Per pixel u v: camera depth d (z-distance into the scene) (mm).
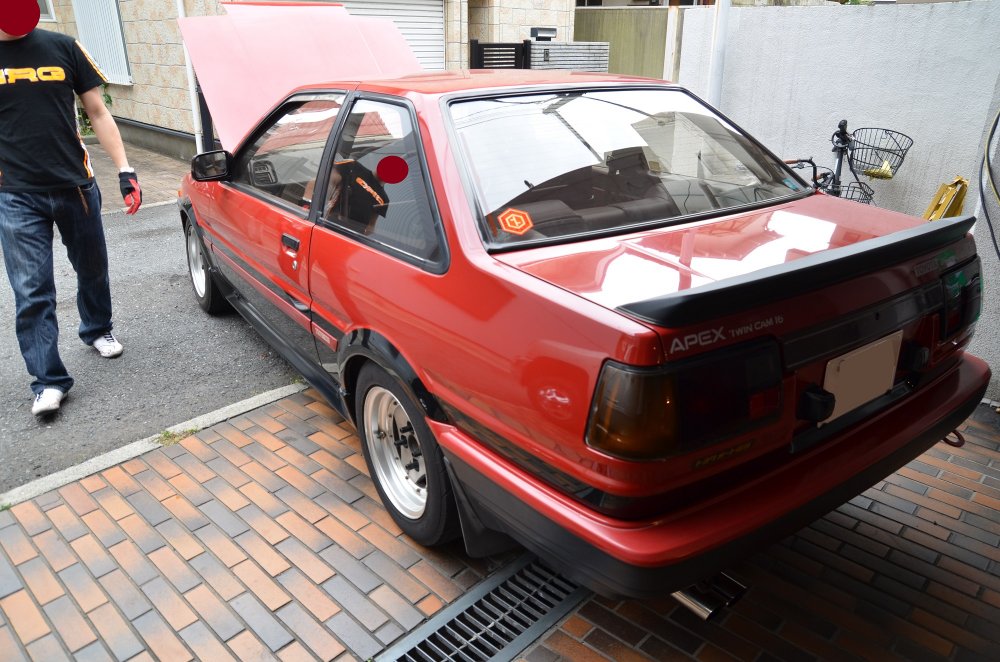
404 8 9766
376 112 2768
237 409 3725
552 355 1849
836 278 1911
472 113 2531
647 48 10781
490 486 2121
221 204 3975
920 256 2197
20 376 4129
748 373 1778
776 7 6297
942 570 2646
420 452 2689
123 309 5102
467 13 10398
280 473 3217
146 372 4168
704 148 2830
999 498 3064
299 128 3318
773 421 1851
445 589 2561
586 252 2131
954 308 2348
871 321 2033
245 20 5504
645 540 1733
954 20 5496
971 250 2441
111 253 6395
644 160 2629
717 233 2305
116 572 2641
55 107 3590
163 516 2934
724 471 1836
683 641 2334
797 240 2258
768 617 2428
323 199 2961
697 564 1764
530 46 10234
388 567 2662
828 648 2305
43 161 3600
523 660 2268
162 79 10016
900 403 2281
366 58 5766
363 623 2414
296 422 3629
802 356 1879
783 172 2975
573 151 2531
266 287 3596
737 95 6727
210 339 4605
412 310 2332
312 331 3160
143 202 8156
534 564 2691
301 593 2539
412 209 2434
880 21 5824
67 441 3486
